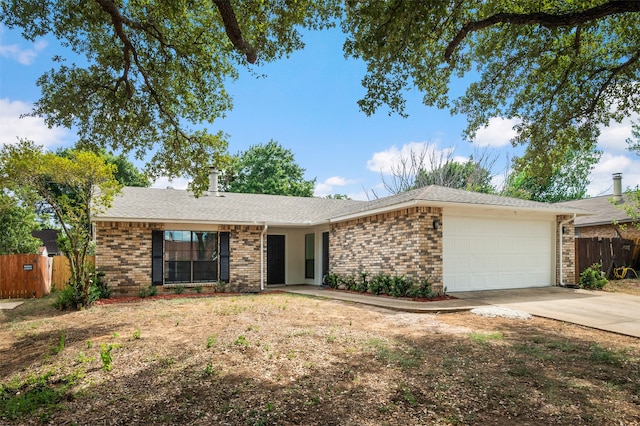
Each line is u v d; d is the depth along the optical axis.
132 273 13.32
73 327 8.16
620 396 4.15
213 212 15.50
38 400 4.12
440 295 11.10
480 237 12.19
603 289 12.79
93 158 10.11
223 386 4.43
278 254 17.78
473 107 9.23
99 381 4.71
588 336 6.91
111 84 8.83
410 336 6.75
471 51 8.55
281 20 7.09
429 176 31.52
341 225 15.20
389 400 4.02
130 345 6.30
